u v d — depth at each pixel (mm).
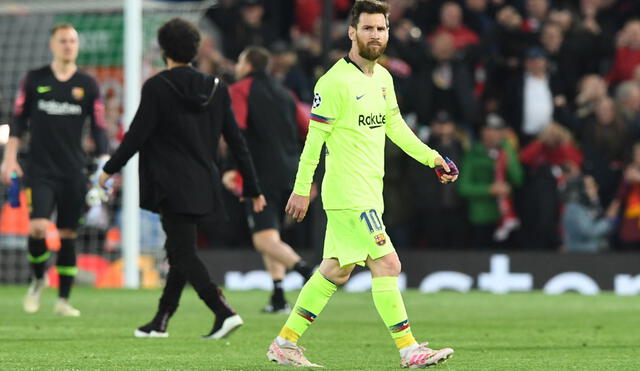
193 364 20578
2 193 53625
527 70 53938
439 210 51625
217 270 52031
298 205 19250
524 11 58750
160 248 53062
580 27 55844
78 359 21453
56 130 33281
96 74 54531
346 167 19062
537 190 51688
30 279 52562
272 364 20547
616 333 29219
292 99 34375
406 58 53812
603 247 51938
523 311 38031
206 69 53906
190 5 54969
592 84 53688
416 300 44062
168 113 24500
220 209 25156
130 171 49812
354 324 31516
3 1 55625
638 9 59781
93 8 54562
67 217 33781
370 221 18969
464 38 56500
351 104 19016
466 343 26031
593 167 52938
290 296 45875
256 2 59281
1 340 25641
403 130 19922
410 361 19109
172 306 26438
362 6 19172
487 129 51875
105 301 40906
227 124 25484
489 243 52469
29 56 57156
